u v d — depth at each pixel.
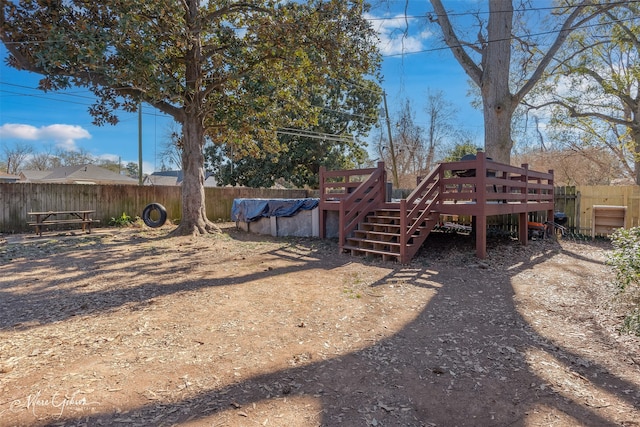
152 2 6.84
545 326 3.46
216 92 9.92
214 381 2.38
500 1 9.77
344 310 3.89
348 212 7.41
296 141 20.56
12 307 3.85
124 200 12.50
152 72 7.04
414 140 26.56
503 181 6.97
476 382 2.45
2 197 10.20
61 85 7.39
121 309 3.80
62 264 6.04
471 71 10.62
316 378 2.46
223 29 8.41
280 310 3.85
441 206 6.82
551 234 8.94
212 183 35.00
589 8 11.52
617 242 3.95
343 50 8.92
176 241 8.57
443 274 5.50
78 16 7.50
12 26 7.42
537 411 2.12
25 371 2.46
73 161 43.06
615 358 2.80
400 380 2.46
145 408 2.06
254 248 7.81
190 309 3.82
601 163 18.75
